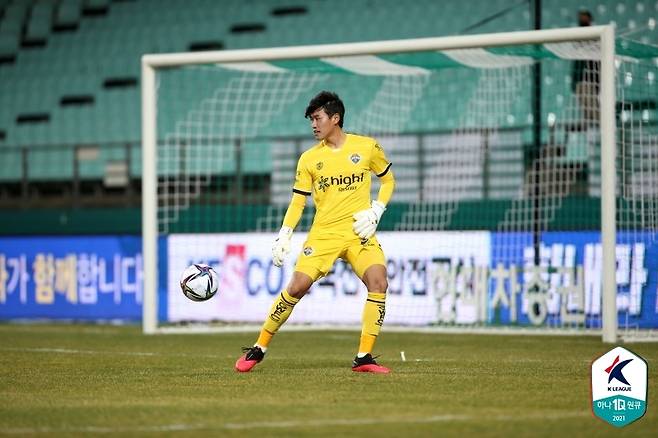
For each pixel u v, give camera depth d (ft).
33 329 178.91
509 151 196.34
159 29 257.96
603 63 139.23
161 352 127.65
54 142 253.44
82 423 66.54
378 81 221.87
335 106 95.04
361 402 74.90
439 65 160.56
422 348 133.69
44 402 76.89
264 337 97.60
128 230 201.26
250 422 65.82
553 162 175.73
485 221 182.19
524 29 221.05
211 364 108.37
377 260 96.27
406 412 69.67
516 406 72.74
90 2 266.98
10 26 269.85
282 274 180.75
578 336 156.46
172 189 226.79
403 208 187.52
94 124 251.80
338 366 103.96
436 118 215.10
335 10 244.63
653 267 150.30
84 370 102.42
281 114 231.71
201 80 241.14
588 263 163.22
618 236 153.17
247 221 195.11
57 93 257.96
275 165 211.00
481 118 198.59
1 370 103.09
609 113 138.21
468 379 90.12
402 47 150.61
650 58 157.28
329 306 177.78
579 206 176.76
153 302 165.27
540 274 165.17
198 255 186.80
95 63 258.37
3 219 212.23
